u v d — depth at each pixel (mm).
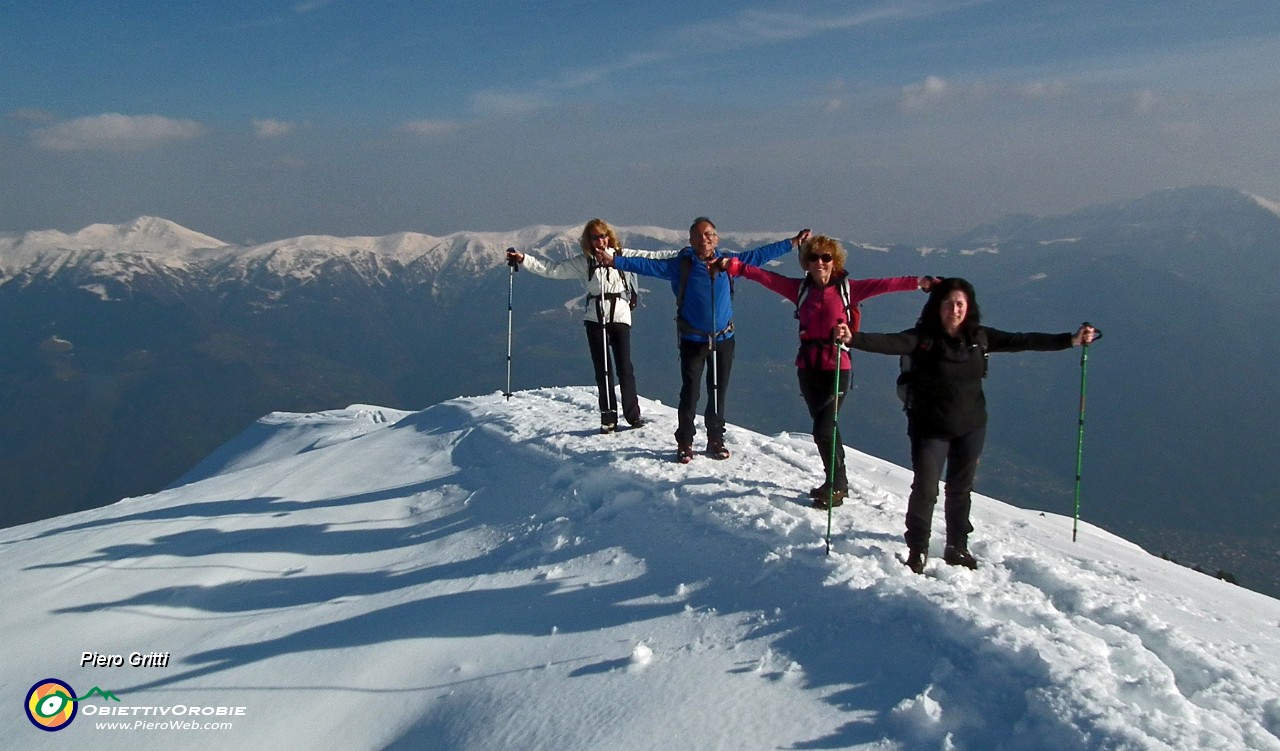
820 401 6309
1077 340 5309
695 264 7590
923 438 5094
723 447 7840
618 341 9086
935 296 5047
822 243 6184
